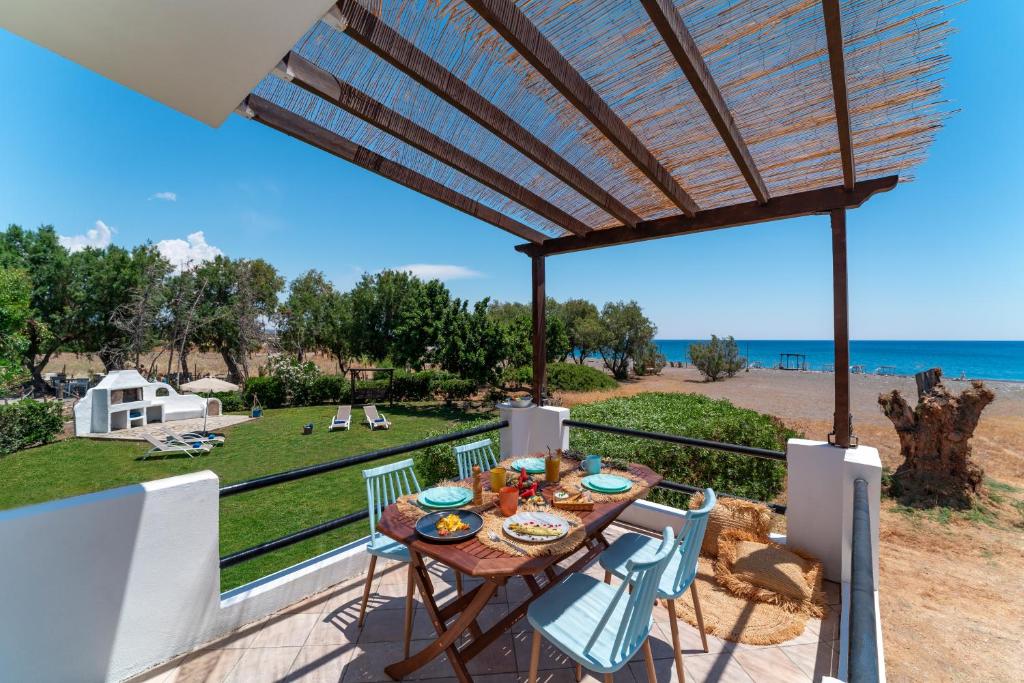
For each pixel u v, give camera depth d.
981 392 5.32
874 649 0.78
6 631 1.62
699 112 2.18
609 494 2.26
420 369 18.45
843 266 2.68
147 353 23.77
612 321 29.78
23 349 13.80
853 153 2.32
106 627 1.86
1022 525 4.82
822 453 2.75
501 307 29.44
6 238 21.91
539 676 2.02
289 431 13.39
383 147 2.38
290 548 5.67
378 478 2.62
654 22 1.53
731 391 20.55
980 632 3.07
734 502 3.15
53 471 9.16
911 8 1.54
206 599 2.18
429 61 1.76
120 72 1.50
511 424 4.07
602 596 1.89
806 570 2.66
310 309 28.19
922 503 5.34
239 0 1.16
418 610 2.52
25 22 1.22
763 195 2.75
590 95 1.99
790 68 1.84
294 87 1.92
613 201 3.03
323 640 2.24
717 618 2.42
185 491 2.09
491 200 3.12
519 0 1.56
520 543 1.73
